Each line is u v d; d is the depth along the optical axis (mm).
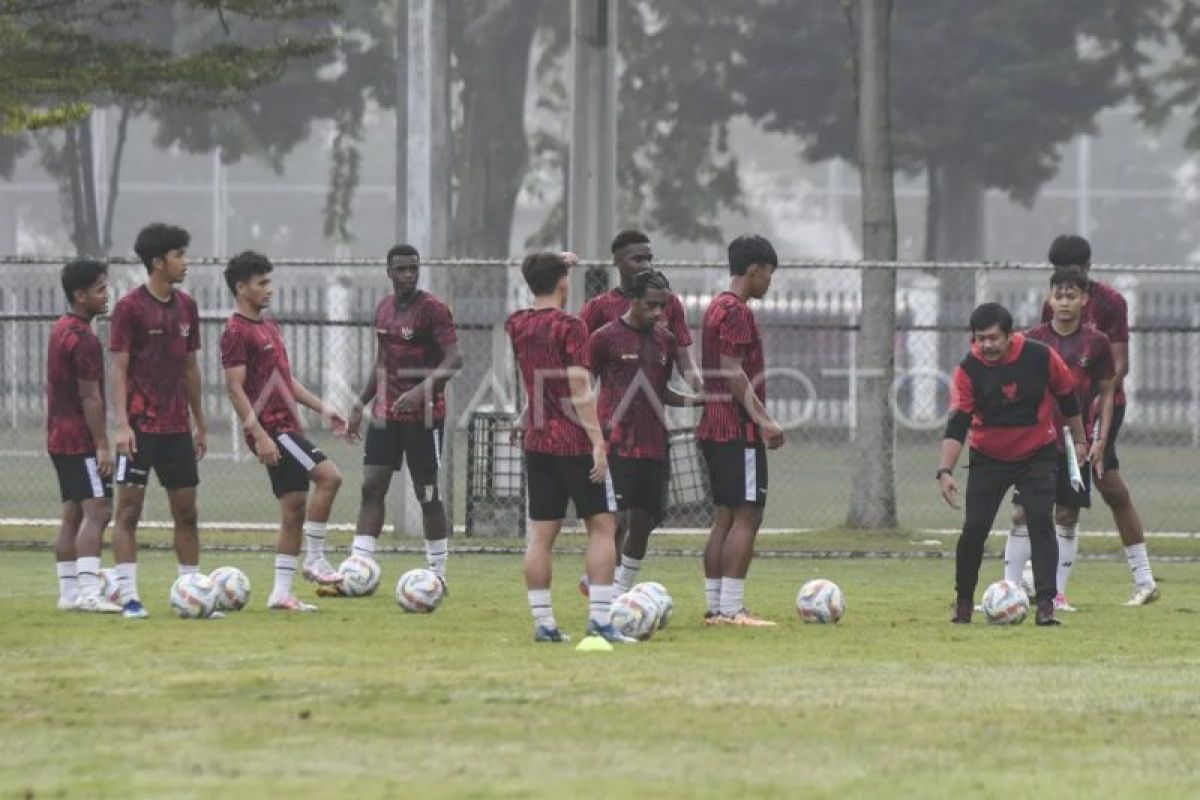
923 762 27906
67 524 50094
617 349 46531
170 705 32844
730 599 47406
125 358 48812
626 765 27516
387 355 56406
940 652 41188
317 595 54469
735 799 25203
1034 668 38375
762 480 47344
